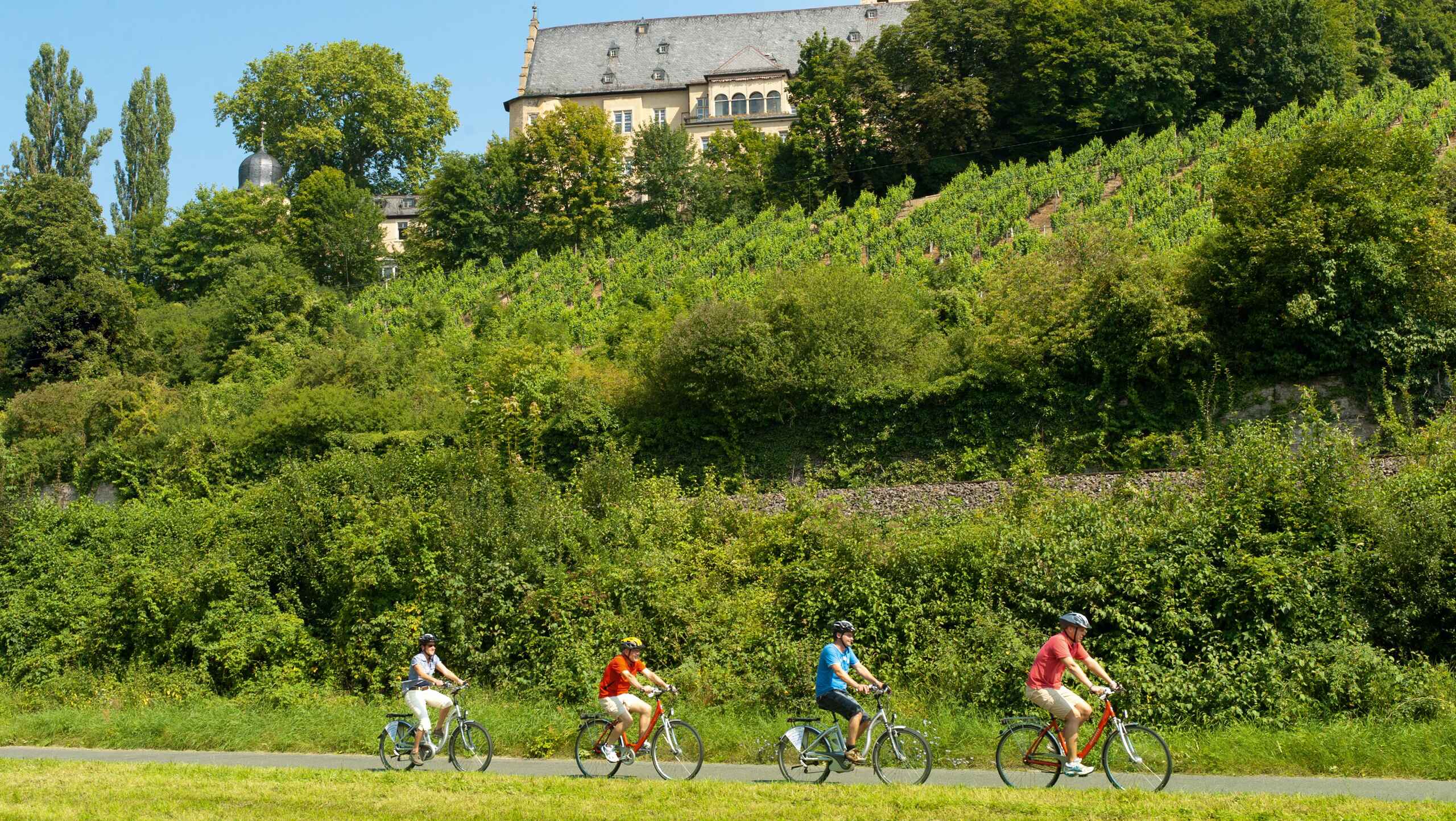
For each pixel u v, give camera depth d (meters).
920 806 12.02
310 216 77.12
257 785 14.06
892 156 75.25
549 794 13.20
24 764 16.19
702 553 22.03
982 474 31.84
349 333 57.22
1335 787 13.27
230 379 53.72
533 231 77.38
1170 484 19.52
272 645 22.66
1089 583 17.92
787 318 35.44
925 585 19.47
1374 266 28.64
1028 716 15.84
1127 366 30.62
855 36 97.88
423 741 15.48
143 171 100.06
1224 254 30.58
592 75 99.81
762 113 92.19
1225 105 74.00
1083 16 75.00
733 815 11.92
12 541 27.88
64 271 62.03
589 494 24.64
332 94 94.06
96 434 44.56
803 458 34.34
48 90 96.69
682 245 69.12
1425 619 17.22
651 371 36.28
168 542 27.17
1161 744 12.84
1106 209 55.38
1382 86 77.25
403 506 23.42
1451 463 18.44
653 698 16.73
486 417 37.59
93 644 24.55
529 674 20.95
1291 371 29.73
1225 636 17.30
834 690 13.88
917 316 39.44
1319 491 18.42
